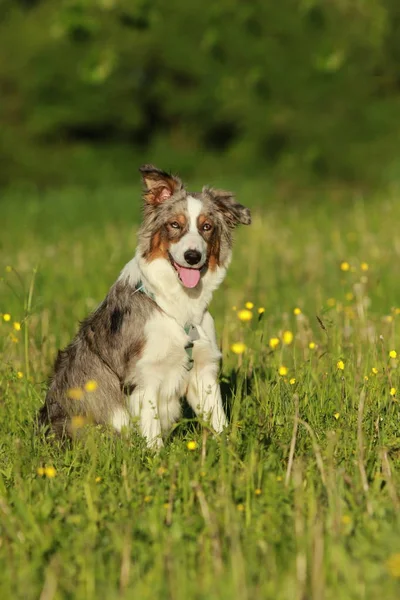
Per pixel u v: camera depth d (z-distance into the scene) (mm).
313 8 47625
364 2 44906
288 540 6234
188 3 50906
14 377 9641
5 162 49438
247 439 7785
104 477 7488
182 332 8797
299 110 50250
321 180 46094
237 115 50844
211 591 5547
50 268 17797
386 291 15188
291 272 17688
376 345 10383
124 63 50719
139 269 8961
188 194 9031
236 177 46750
